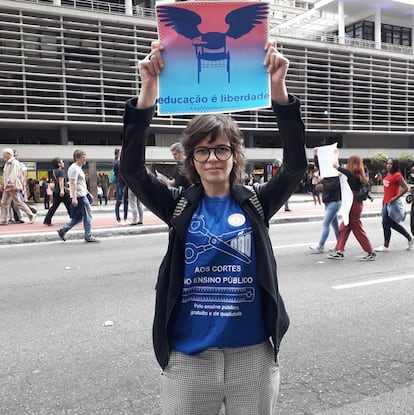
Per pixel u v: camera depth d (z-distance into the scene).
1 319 4.71
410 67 40.41
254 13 1.91
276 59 1.86
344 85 36.16
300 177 1.91
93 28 27.81
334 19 46.34
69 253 8.43
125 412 2.91
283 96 1.88
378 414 2.89
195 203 1.86
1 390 3.20
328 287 5.89
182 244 1.81
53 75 26.50
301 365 3.57
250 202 1.87
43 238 9.87
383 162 32.88
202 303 1.78
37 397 3.10
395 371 3.47
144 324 4.52
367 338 4.12
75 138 31.03
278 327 1.79
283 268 7.03
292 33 39.12
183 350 1.77
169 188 2.00
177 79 1.94
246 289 1.78
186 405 1.77
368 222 13.28
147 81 1.90
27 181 26.58
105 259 7.84
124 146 1.91
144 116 1.89
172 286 1.79
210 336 1.75
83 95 28.03
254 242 1.81
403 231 8.44
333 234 10.66
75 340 4.11
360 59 37.19
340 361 3.64
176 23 1.92
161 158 30.23
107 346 3.97
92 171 28.39
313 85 35.03
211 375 1.76
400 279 6.29
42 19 25.94
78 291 5.78
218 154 1.81
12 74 25.95
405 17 44.88
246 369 1.78
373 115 38.16
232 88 1.95
